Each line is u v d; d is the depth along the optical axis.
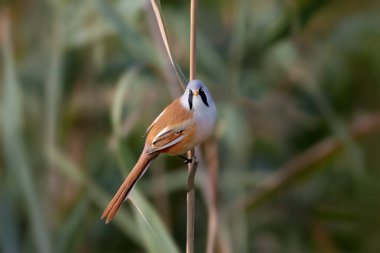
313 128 12.59
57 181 10.61
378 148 12.66
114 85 12.19
